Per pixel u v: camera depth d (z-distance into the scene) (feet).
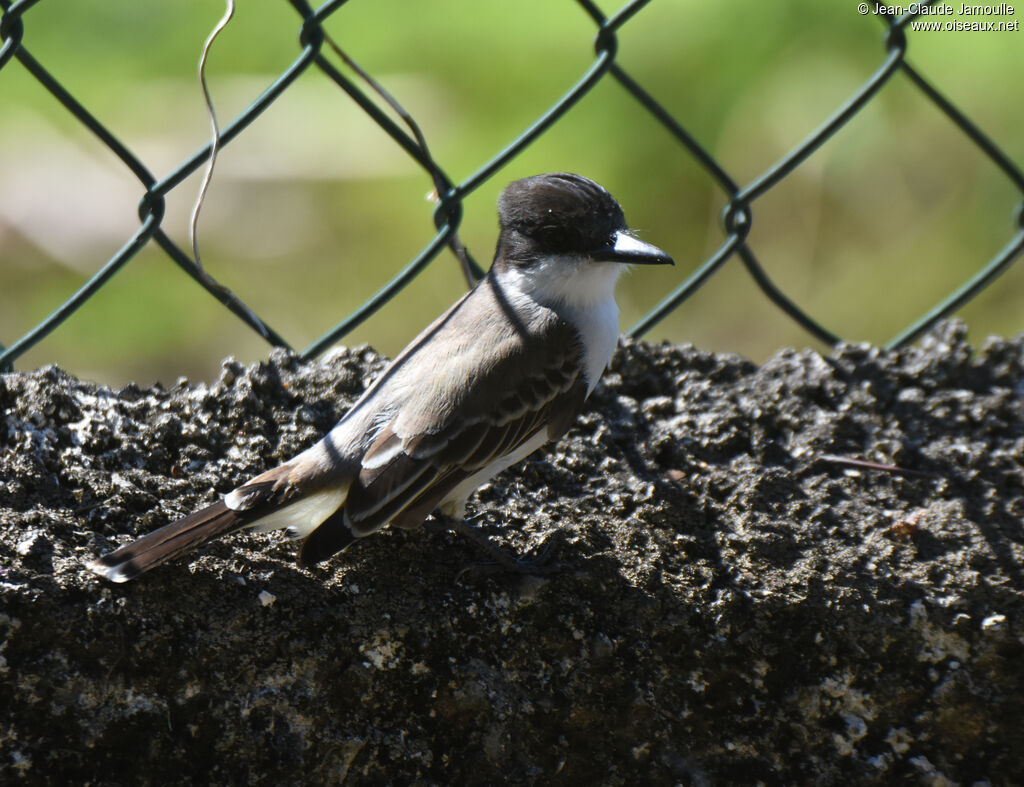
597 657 18.92
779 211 40.32
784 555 20.26
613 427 22.40
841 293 40.22
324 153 39.96
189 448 20.31
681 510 20.86
